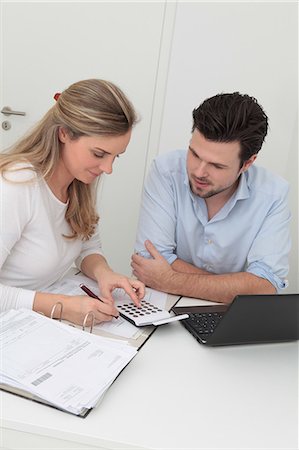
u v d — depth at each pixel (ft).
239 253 4.85
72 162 3.37
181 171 4.76
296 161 6.95
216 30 7.38
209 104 3.97
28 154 3.46
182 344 3.16
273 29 7.23
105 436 2.06
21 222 3.38
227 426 2.28
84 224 4.08
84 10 7.59
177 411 2.34
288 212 4.73
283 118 7.52
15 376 2.27
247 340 3.27
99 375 2.42
